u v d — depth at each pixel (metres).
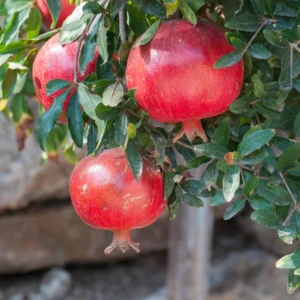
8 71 1.01
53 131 1.18
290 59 0.82
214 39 0.81
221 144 0.86
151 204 0.86
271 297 2.64
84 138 0.93
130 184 0.84
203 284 2.34
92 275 2.92
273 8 0.84
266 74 0.87
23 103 1.16
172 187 0.86
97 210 0.85
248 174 0.85
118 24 0.88
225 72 0.81
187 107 0.81
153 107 0.81
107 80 0.84
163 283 2.88
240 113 0.88
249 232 2.97
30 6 1.00
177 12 0.84
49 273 2.80
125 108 0.83
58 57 0.89
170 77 0.80
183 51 0.80
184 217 2.27
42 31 1.09
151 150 0.87
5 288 2.79
